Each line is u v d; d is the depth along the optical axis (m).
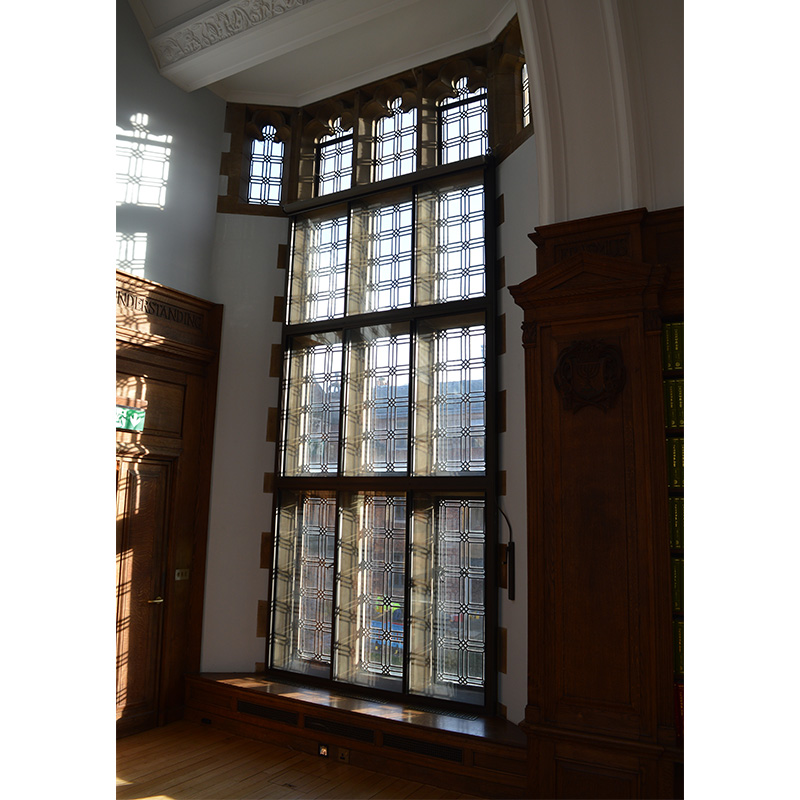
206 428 5.48
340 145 5.91
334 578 5.06
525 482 4.14
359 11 4.66
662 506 2.97
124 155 5.12
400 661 4.70
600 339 3.21
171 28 5.19
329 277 5.63
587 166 3.45
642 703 2.88
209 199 5.76
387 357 5.16
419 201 5.16
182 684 5.21
